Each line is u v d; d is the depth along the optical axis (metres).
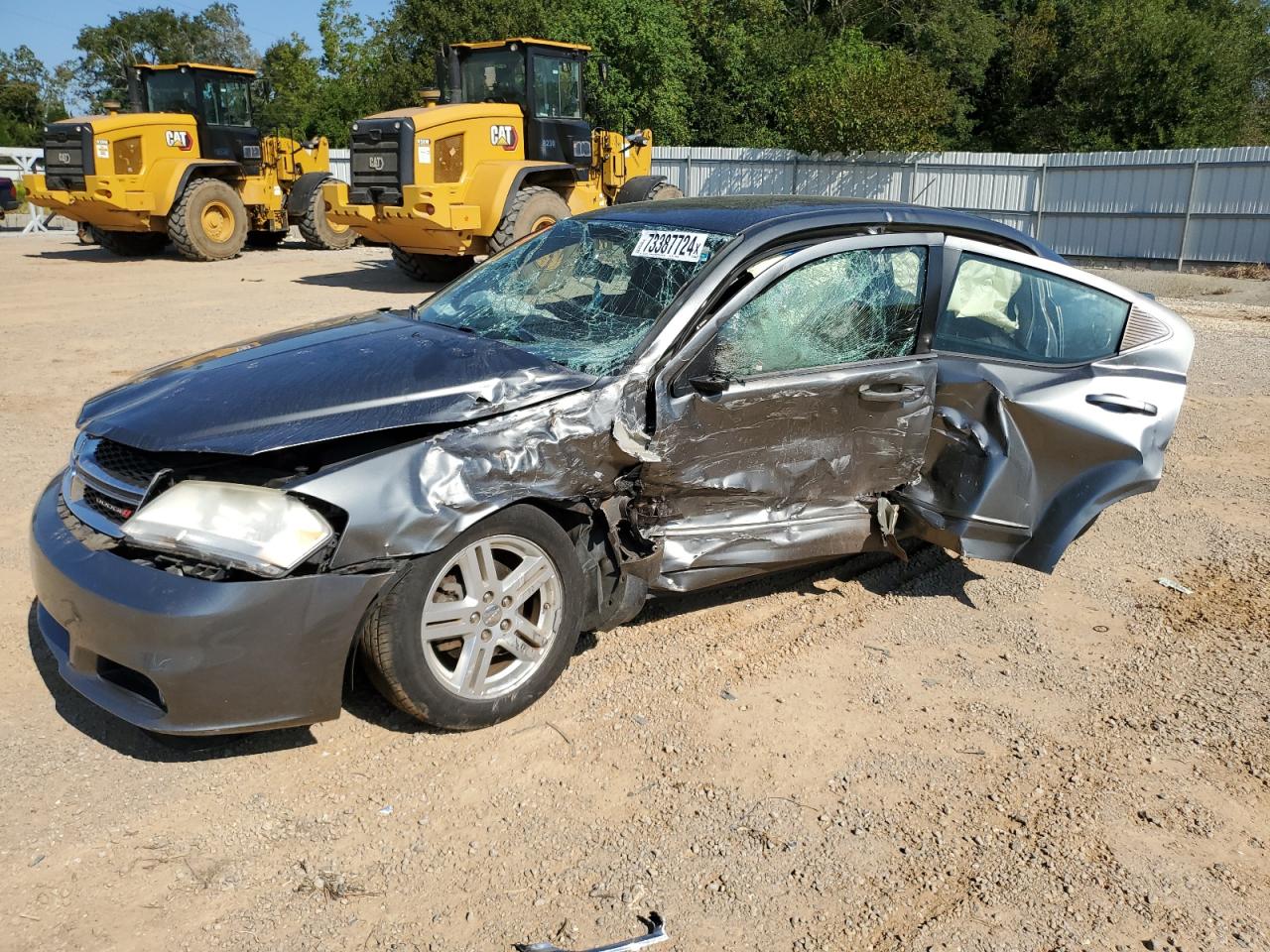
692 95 29.95
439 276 15.39
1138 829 2.90
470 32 31.23
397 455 2.95
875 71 24.03
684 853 2.73
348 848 2.71
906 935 2.47
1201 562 4.87
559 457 3.19
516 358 3.41
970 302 4.24
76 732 3.18
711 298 3.62
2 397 7.45
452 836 2.77
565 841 2.76
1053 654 3.94
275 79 46.56
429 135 13.34
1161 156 19.47
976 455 4.03
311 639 2.80
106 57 72.31
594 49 26.77
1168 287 16.88
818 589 4.46
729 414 3.58
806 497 3.89
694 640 3.93
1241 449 6.73
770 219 3.89
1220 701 3.60
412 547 2.88
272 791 2.92
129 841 2.69
